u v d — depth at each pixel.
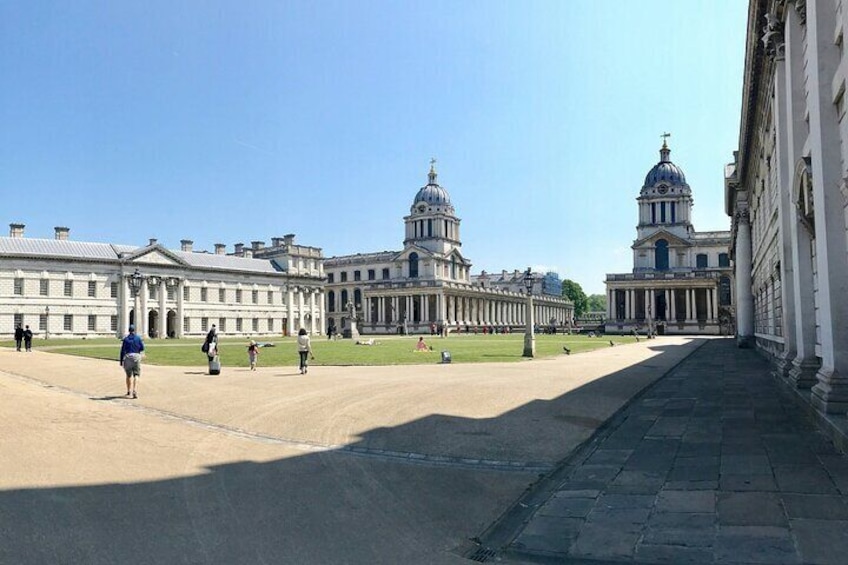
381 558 6.99
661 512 8.48
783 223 22.19
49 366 31.64
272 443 13.03
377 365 33.88
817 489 9.12
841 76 12.68
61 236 92.88
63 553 6.88
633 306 127.38
